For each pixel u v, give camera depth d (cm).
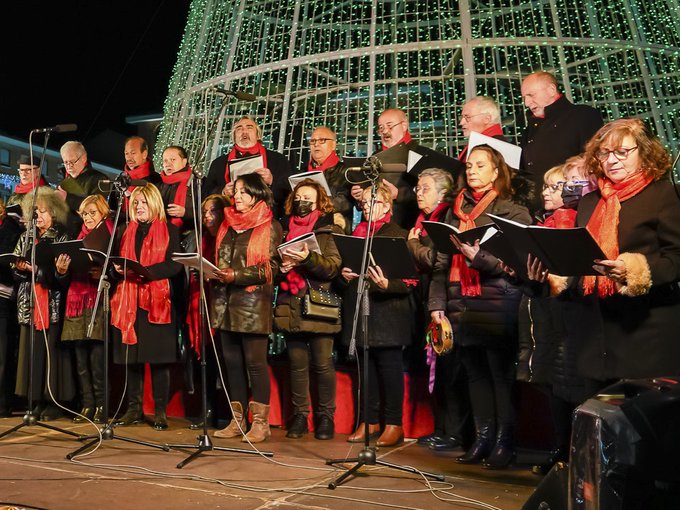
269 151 583
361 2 802
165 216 512
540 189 451
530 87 472
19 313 541
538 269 299
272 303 492
